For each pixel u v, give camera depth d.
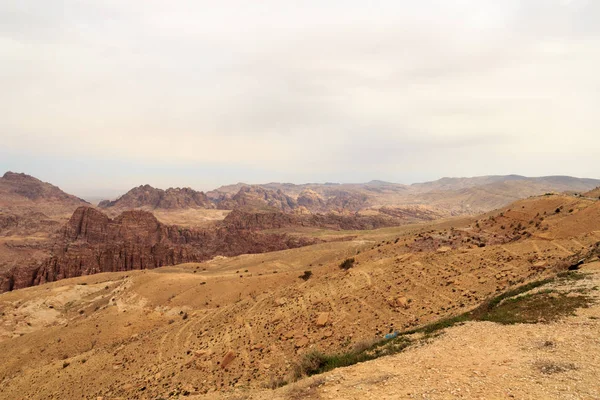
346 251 157.38
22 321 113.81
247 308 62.00
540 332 19.38
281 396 17.70
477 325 23.83
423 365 17.28
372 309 42.28
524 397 11.85
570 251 46.62
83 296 138.88
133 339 70.12
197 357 44.75
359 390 15.45
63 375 58.22
